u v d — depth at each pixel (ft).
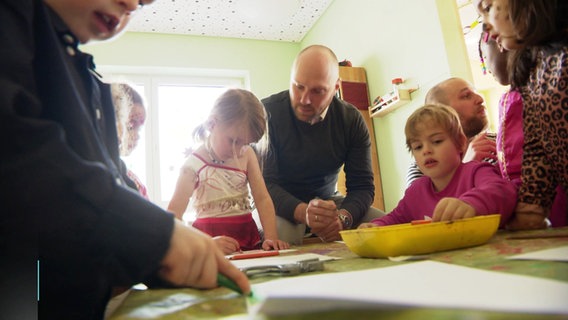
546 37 2.21
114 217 0.94
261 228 4.38
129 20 1.70
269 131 4.49
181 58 9.40
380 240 1.55
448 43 5.58
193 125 9.60
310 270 1.37
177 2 8.31
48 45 1.22
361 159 4.74
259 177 4.03
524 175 2.46
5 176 0.87
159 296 1.13
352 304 0.70
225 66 9.71
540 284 0.76
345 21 8.41
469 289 0.76
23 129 0.90
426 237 1.50
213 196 3.70
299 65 4.18
